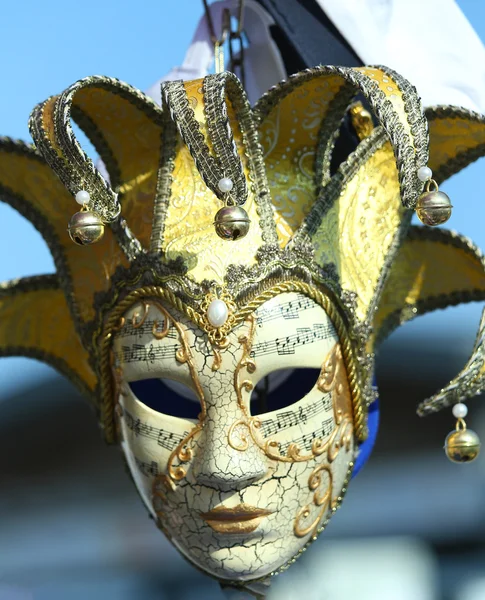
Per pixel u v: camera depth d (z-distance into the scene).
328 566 4.75
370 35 3.09
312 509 2.76
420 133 2.37
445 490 5.30
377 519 5.27
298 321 2.67
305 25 3.20
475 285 3.10
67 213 2.97
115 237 2.78
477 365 2.65
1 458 5.73
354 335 2.79
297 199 2.80
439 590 4.87
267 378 3.03
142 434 2.73
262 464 2.64
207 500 2.66
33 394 5.60
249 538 2.70
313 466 2.72
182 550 2.80
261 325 2.63
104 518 5.61
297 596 3.17
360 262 2.85
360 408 2.82
